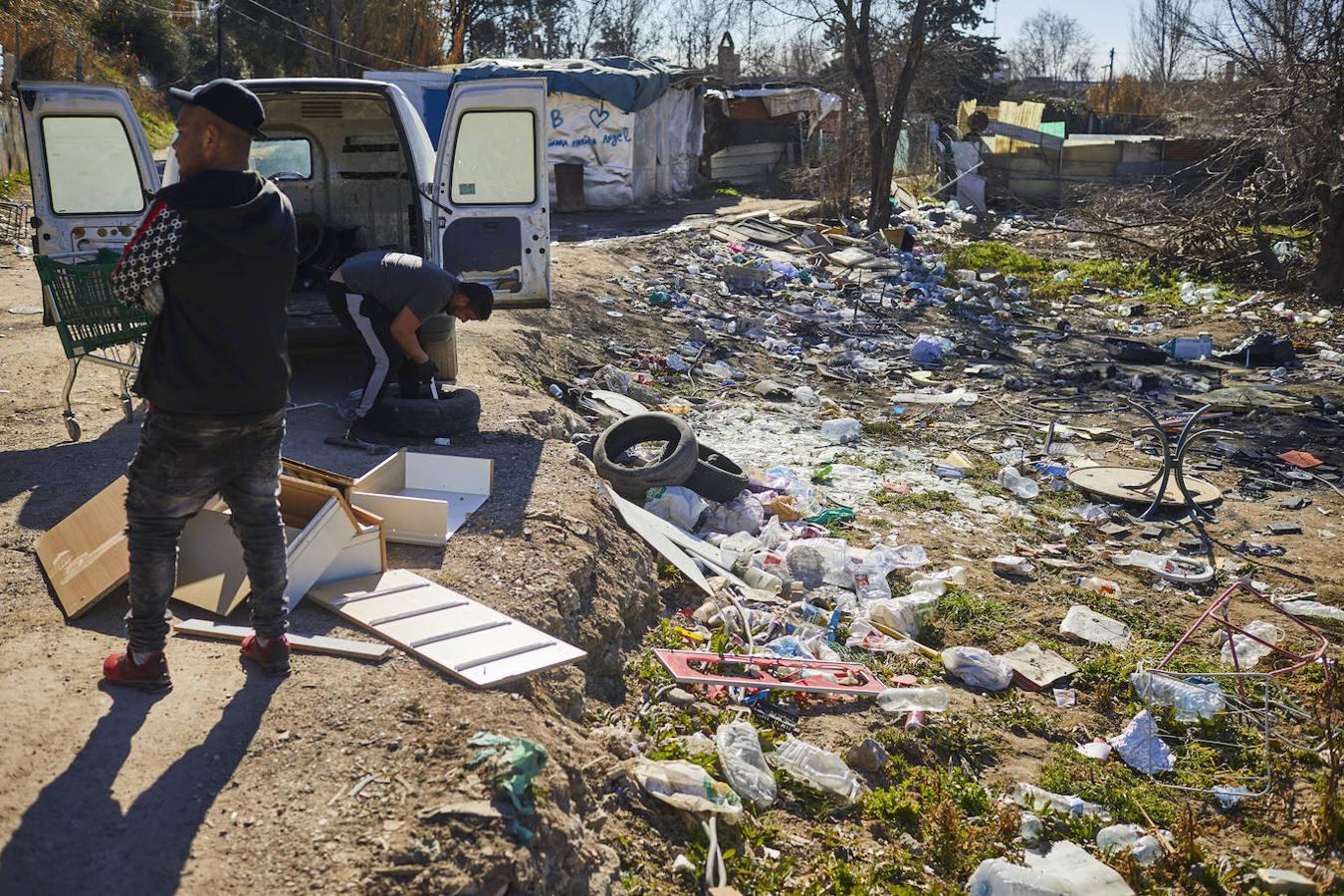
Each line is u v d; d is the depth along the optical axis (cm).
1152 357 1422
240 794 324
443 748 350
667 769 425
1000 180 2852
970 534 831
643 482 750
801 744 494
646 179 2739
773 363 1309
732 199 2858
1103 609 715
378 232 1003
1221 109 2094
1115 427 1139
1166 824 501
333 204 991
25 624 410
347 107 960
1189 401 1238
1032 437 1089
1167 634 684
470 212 801
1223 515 902
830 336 1466
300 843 306
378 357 674
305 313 841
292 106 951
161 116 3353
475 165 796
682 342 1310
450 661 400
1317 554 823
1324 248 1795
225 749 343
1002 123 2841
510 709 381
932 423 1125
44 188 714
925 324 1576
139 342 659
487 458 607
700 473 779
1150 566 784
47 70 2855
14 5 3012
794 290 1683
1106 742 566
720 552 705
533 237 814
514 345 1023
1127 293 1883
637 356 1211
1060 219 2480
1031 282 1927
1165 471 898
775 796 457
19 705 354
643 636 573
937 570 750
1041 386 1288
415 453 587
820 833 445
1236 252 1986
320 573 443
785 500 817
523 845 316
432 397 707
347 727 359
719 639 583
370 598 445
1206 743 568
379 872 297
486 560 505
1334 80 1733
